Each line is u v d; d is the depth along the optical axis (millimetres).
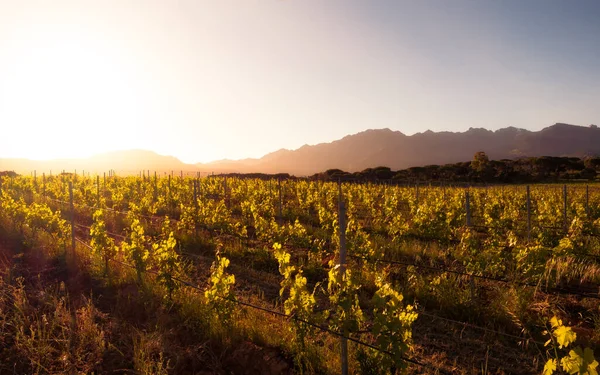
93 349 4836
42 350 4648
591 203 16531
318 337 5113
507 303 5922
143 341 4855
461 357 4898
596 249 9281
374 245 9891
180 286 6449
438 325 5770
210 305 5387
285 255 5125
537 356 4812
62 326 5250
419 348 5086
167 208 17516
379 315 3715
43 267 8180
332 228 12617
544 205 14906
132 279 7207
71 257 8484
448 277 7129
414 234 11641
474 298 6250
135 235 7230
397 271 7902
